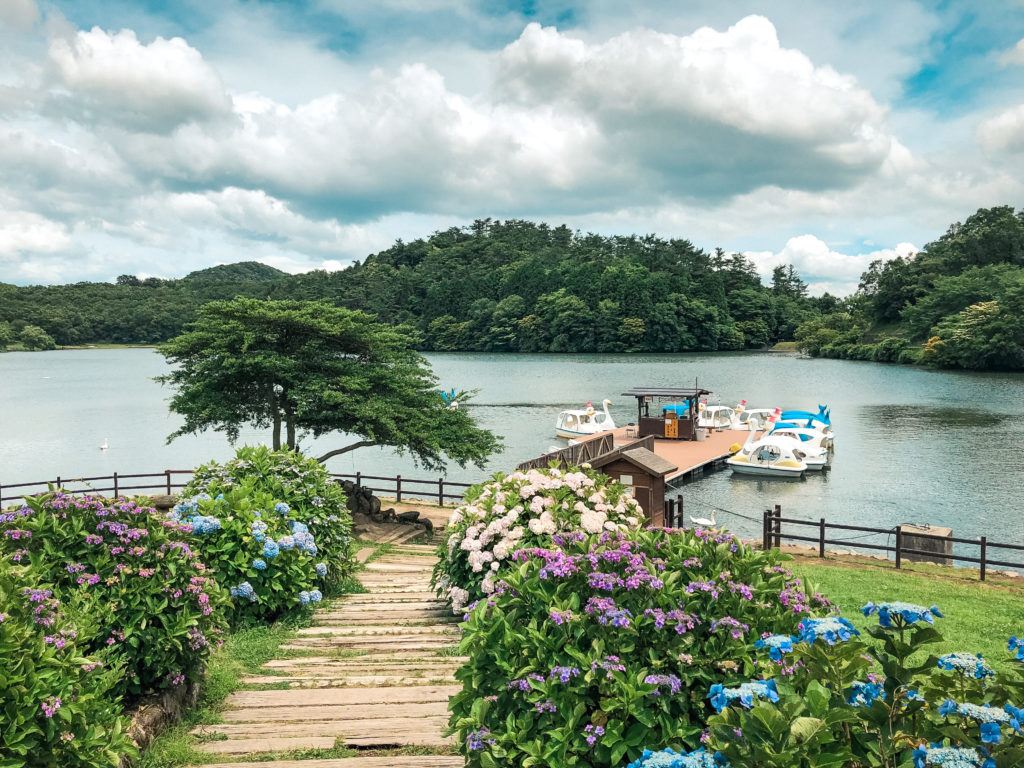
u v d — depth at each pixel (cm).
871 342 10475
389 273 17500
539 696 380
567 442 3778
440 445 1684
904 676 284
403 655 719
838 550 1944
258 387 1647
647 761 267
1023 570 1731
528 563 482
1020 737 252
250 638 760
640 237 17500
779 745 260
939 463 3078
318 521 962
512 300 12925
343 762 474
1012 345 7438
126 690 543
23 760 382
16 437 4122
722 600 419
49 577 539
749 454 3012
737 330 12544
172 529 611
